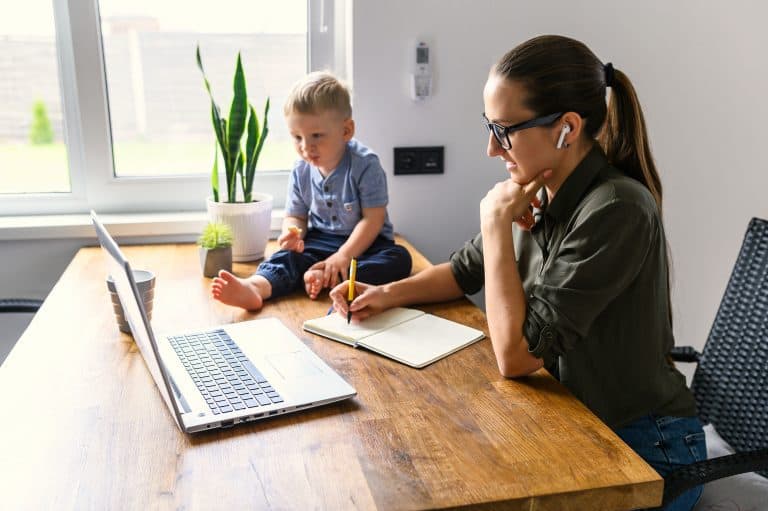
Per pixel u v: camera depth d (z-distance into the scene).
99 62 2.00
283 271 1.59
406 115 2.05
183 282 1.65
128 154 2.11
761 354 1.42
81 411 1.04
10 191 2.09
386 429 1.00
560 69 1.17
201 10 2.04
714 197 2.29
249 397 1.06
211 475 0.89
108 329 1.35
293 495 0.85
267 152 2.17
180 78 2.08
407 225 2.14
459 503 0.83
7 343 2.06
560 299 1.14
